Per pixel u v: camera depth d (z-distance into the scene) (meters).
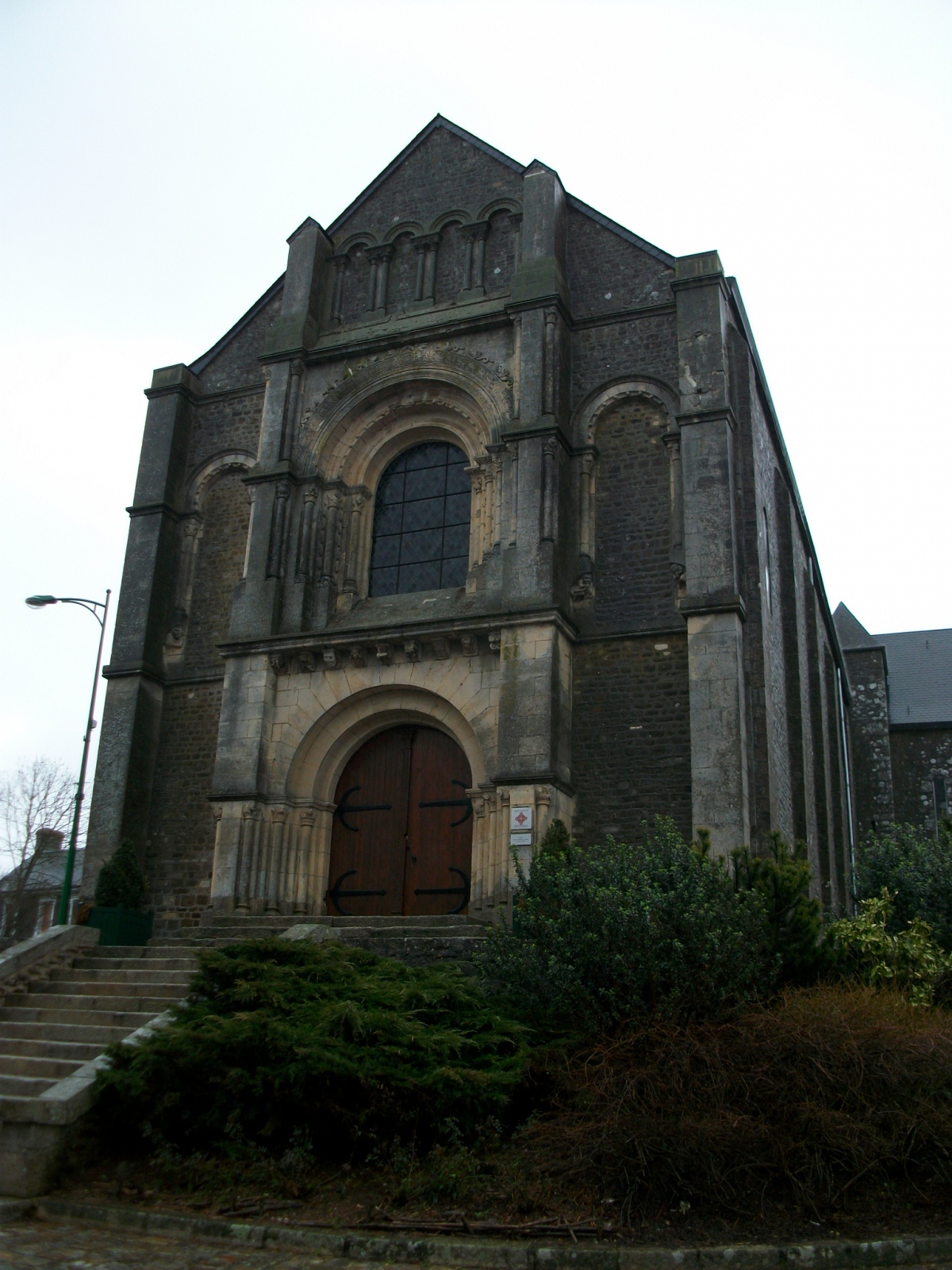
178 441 21.25
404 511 19.73
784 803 18.69
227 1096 8.91
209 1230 7.69
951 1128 8.14
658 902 10.54
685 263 18.33
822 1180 7.86
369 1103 8.68
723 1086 8.25
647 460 18.02
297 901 17.30
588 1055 9.49
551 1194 7.94
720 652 15.91
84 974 13.41
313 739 17.97
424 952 13.00
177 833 18.92
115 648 19.89
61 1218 8.18
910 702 36.09
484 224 20.41
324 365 20.33
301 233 21.41
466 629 16.84
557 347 18.39
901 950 11.67
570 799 16.47
